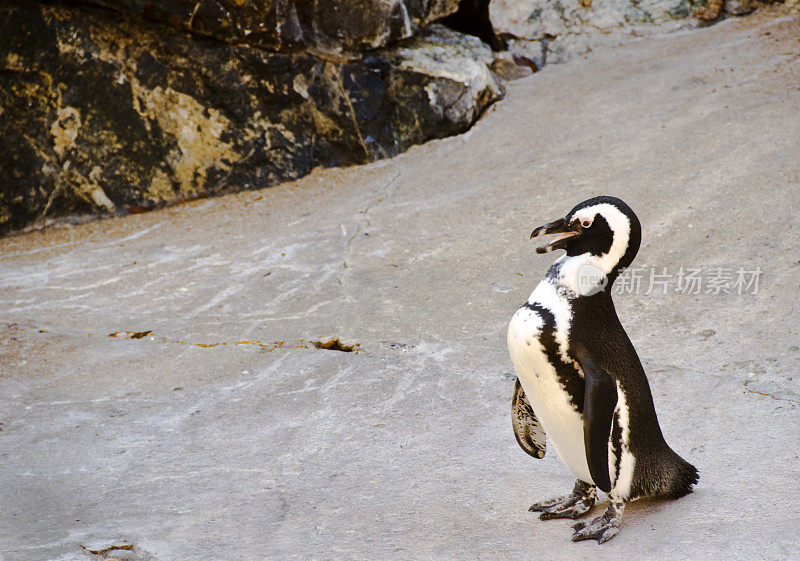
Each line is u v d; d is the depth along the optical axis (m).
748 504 8.21
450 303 14.28
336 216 18.44
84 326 14.74
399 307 14.34
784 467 8.92
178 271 16.72
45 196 19.78
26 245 18.92
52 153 19.78
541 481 9.24
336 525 8.62
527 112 21.80
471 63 22.22
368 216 18.17
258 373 12.71
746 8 24.27
